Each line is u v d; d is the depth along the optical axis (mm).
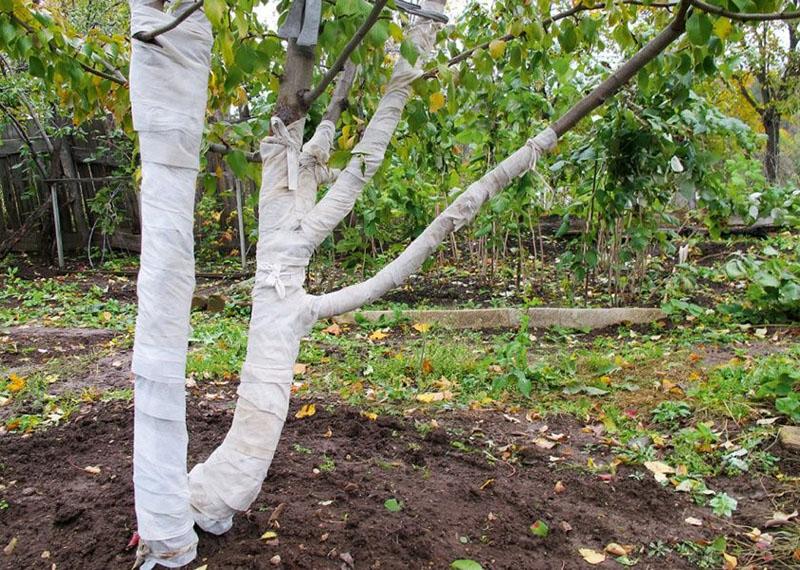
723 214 6590
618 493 3068
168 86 1989
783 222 7219
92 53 3373
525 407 4215
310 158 2455
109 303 7723
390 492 2871
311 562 2293
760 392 3932
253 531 2457
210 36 2078
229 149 3025
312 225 2318
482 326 6402
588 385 4520
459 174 7973
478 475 3180
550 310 6359
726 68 5938
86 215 11273
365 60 2736
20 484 2973
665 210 7816
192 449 3311
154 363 2043
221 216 10844
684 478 3182
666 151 5926
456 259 8914
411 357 5125
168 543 2133
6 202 11625
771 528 2787
